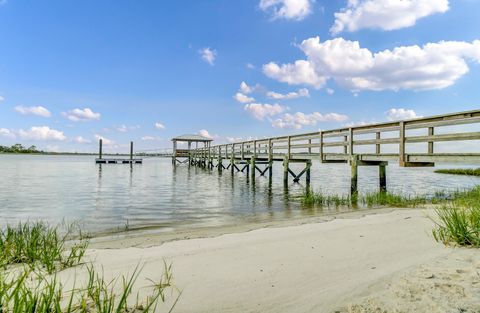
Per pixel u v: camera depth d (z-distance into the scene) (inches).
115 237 214.7
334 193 490.3
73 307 88.4
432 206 302.4
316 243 165.3
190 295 98.6
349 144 434.6
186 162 1963.6
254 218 292.5
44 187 578.9
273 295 97.3
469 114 268.7
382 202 361.4
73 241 199.2
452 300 84.8
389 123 362.6
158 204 390.9
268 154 673.6
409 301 86.4
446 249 142.7
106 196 465.7
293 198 446.6
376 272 114.6
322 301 91.0
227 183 697.0
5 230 232.5
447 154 296.4
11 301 90.8
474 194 340.5
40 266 132.4
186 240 187.9
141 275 119.0
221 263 133.3
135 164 1813.5
